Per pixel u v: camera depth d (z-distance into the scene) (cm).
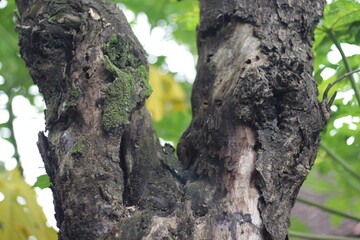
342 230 641
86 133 211
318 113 221
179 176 224
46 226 396
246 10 237
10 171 400
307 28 244
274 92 215
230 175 211
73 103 214
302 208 661
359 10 356
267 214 208
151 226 198
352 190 520
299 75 216
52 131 223
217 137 217
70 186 205
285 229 212
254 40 232
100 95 214
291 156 214
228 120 216
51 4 236
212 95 227
